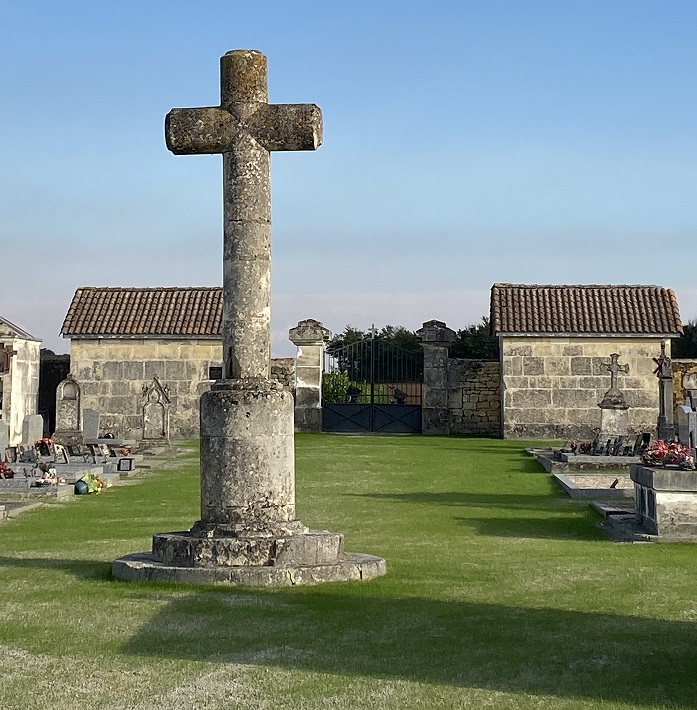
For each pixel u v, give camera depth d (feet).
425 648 23.20
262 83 33.37
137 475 71.36
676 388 108.78
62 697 20.04
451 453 86.33
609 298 113.60
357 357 119.96
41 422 83.87
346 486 62.08
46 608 27.09
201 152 33.32
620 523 43.62
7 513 48.98
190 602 27.63
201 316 116.57
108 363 114.93
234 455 31.58
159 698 19.95
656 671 21.52
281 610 26.71
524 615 26.32
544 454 82.89
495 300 113.80
